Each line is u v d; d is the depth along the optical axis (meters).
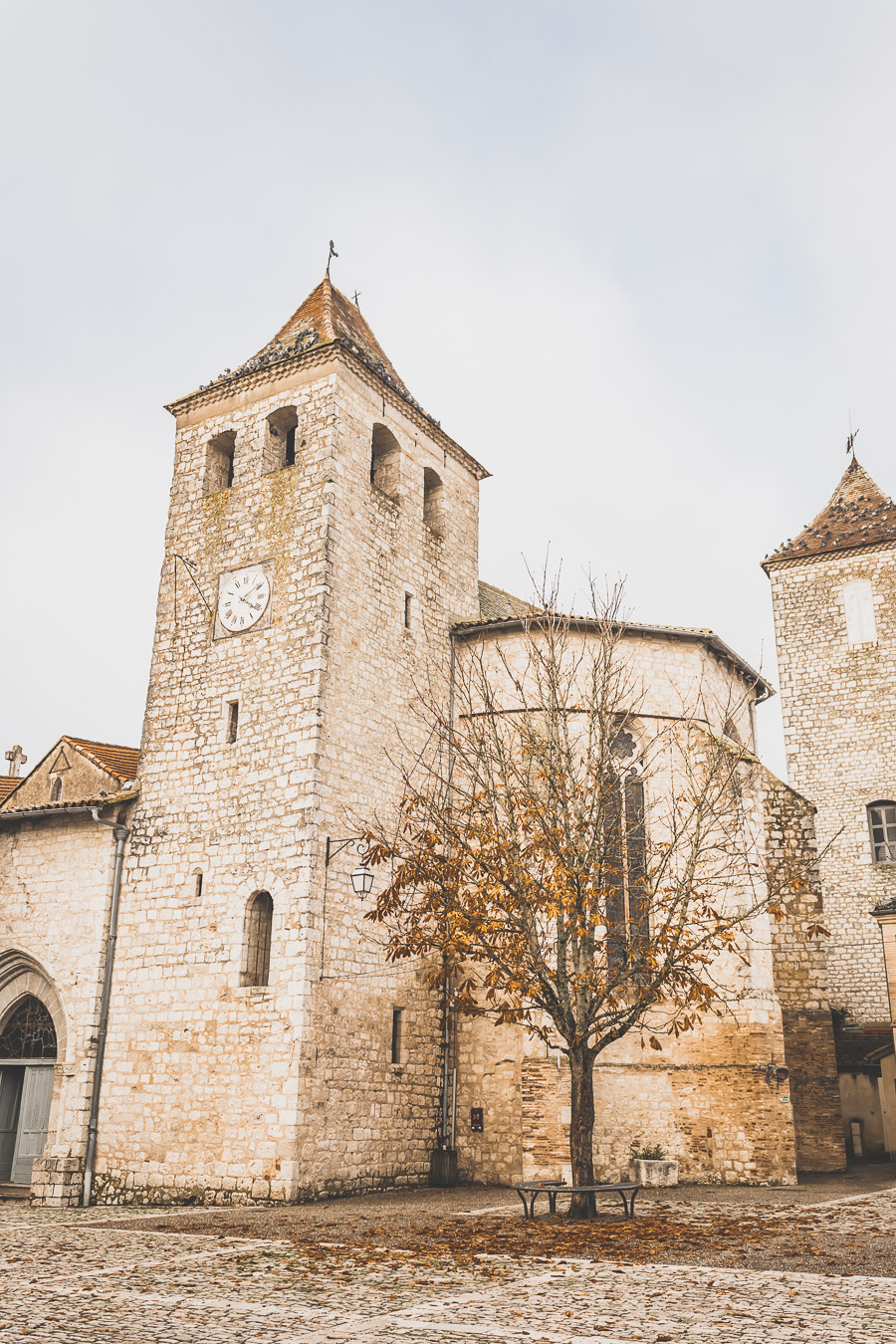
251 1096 19.19
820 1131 23.77
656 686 24.11
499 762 18.47
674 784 23.48
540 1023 21.12
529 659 21.67
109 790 24.12
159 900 21.94
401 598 24.22
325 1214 16.53
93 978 21.95
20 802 25.66
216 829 21.58
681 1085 21.69
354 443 23.64
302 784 20.58
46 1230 15.47
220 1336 8.23
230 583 23.34
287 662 21.75
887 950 24.83
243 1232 14.52
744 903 22.41
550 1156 20.45
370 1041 20.62
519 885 16.34
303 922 19.62
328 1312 9.14
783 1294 9.68
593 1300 9.53
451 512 27.00
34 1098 22.77
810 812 25.41
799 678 35.62
